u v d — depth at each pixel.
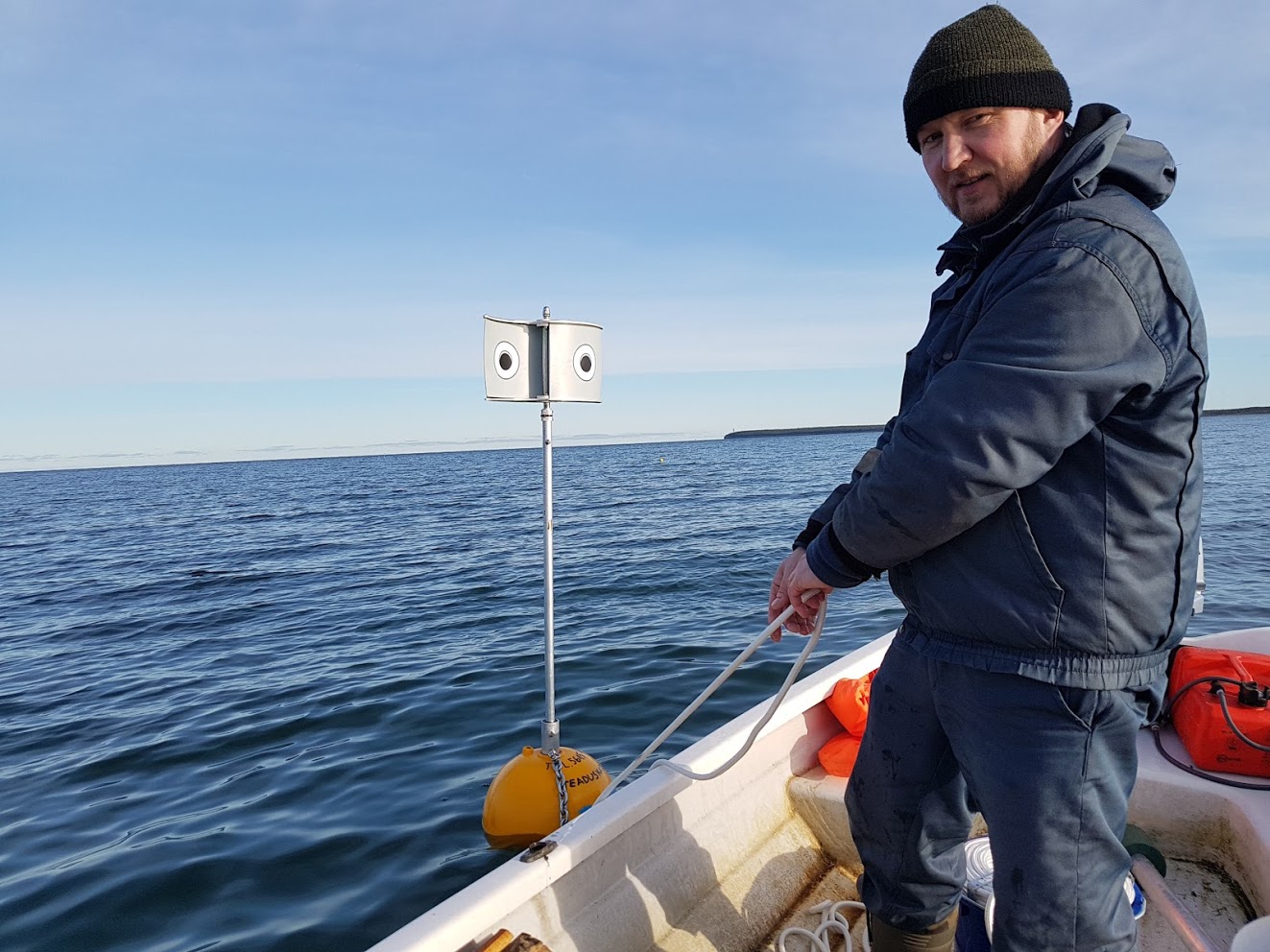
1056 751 1.30
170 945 3.69
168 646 10.57
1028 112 1.35
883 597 10.79
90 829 5.02
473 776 5.34
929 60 1.37
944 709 1.45
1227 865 2.26
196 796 5.42
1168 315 1.20
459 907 1.61
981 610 1.32
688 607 10.93
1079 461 1.24
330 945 3.60
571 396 3.96
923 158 1.49
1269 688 2.46
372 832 4.62
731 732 2.38
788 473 56.94
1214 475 35.06
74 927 3.88
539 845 1.82
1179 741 2.59
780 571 1.76
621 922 1.94
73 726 7.34
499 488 52.25
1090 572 1.24
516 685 7.40
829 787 2.51
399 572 16.31
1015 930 1.35
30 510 53.34
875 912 1.74
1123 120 1.29
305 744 6.29
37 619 13.31
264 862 4.37
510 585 13.63
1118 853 1.35
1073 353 1.16
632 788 2.08
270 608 12.88
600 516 27.77
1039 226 1.28
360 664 8.75
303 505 44.16
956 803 1.62
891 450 1.30
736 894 2.22
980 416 1.19
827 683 2.70
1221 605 10.09
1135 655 1.28
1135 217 1.22
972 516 1.24
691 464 83.44
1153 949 1.94
